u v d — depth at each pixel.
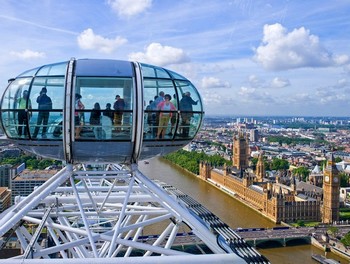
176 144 26.97
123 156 25.89
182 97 26.16
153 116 25.17
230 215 163.75
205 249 76.44
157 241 33.03
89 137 24.41
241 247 24.12
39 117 24.31
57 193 38.97
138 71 24.88
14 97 25.06
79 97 23.89
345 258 114.56
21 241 30.92
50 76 24.36
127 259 20.34
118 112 24.27
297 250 121.44
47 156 26.41
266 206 165.12
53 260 19.78
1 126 26.48
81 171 26.27
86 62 24.95
